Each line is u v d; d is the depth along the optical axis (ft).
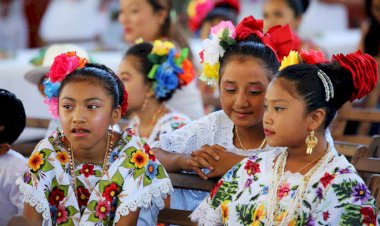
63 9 42.29
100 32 41.50
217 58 18.37
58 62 17.72
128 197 17.16
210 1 34.86
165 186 17.54
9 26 41.68
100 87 17.10
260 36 18.51
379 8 31.73
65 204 17.31
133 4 29.73
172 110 23.59
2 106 19.04
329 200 15.75
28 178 17.22
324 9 45.65
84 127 16.94
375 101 29.81
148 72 22.88
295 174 16.17
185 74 23.26
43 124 23.54
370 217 15.58
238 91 17.53
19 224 15.02
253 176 16.69
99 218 17.15
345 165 16.01
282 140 15.94
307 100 15.76
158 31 30.01
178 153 18.84
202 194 19.52
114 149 17.69
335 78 16.17
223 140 19.02
